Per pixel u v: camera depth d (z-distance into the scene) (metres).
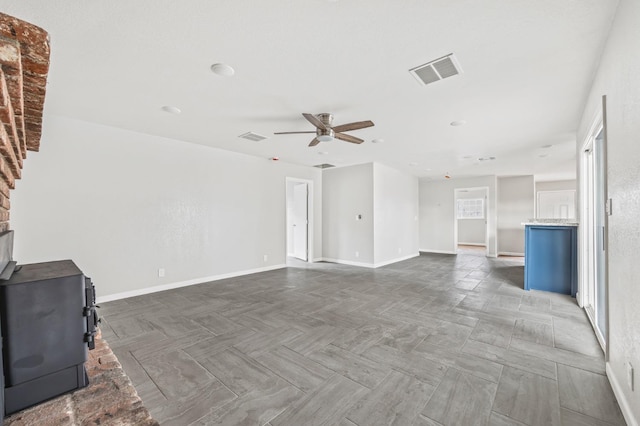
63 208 3.37
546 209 9.16
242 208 5.30
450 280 4.92
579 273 3.51
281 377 1.95
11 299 1.12
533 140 4.30
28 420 1.11
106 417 1.16
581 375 1.97
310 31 1.80
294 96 2.76
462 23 1.72
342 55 2.07
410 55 2.07
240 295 3.98
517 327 2.82
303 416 1.57
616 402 1.67
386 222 6.64
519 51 2.01
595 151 2.80
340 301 3.71
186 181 4.48
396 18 1.68
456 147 4.76
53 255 3.30
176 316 3.14
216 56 2.09
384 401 1.70
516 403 1.68
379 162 6.17
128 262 3.88
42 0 1.51
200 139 4.31
